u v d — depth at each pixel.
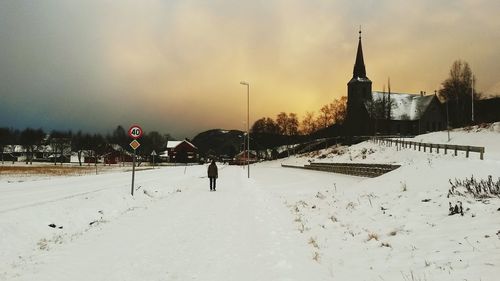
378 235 10.04
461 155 35.19
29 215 12.59
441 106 107.25
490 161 17.22
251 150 169.38
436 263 7.07
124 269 7.77
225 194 23.41
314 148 124.25
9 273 7.66
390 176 20.16
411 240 8.94
